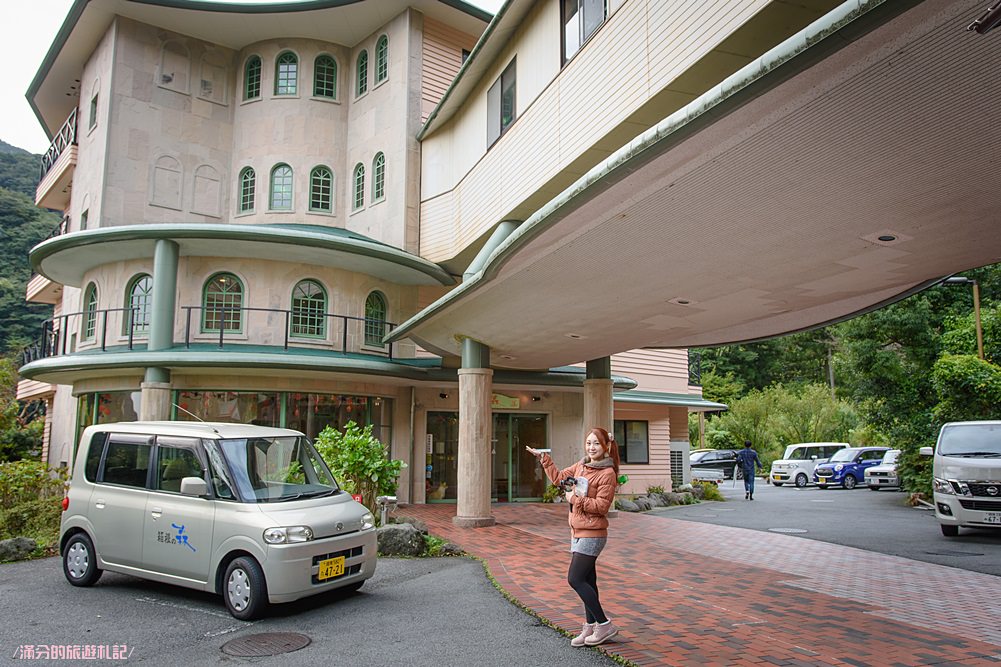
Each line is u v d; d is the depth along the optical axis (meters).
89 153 19.84
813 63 4.21
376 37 20.50
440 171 18.08
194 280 16.64
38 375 16.61
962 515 11.27
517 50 13.62
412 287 19.62
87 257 16.77
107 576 8.58
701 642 5.60
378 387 17.75
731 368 52.06
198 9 19.08
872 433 37.25
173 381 15.56
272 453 7.67
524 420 19.48
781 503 19.80
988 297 25.98
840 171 5.52
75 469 8.30
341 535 7.12
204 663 5.30
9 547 9.76
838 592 7.57
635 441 24.17
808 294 9.35
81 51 20.98
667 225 6.85
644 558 9.85
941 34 3.91
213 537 6.88
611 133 10.14
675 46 8.77
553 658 5.30
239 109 20.59
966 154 5.18
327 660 5.32
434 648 5.59
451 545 10.23
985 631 5.98
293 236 15.60
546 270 8.80
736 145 5.20
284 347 16.30
